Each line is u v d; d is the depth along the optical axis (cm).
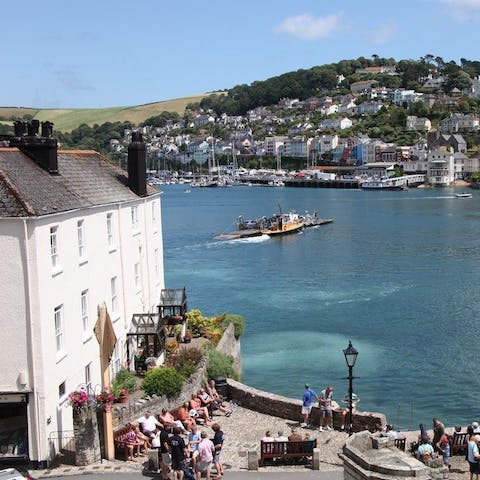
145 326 3712
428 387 4250
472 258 9594
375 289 7500
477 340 5316
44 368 2512
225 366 3662
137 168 4122
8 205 2481
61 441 2653
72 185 3192
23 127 3272
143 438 2631
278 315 6344
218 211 19850
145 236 4212
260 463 2512
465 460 2605
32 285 2484
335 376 4484
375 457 1428
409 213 17225
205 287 7975
